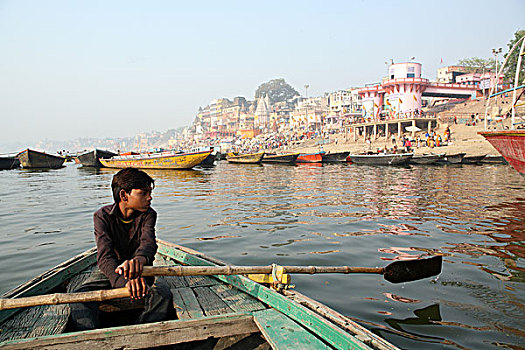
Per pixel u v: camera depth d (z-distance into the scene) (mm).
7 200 12523
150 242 3293
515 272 5258
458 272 5289
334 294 4562
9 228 8305
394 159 28797
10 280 5199
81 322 3092
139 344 2832
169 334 2896
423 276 4309
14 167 33031
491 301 4312
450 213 9477
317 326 2994
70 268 4316
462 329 3691
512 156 13945
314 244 6809
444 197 12180
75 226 8477
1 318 3141
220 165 35188
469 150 34125
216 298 3670
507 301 4301
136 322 3312
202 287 3971
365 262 5812
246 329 3141
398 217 9094
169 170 27703
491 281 4926
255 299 3650
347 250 6426
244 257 6090
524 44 15547
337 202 11484
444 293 4562
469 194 12781
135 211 3336
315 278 5105
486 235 7305
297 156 35531
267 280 3838
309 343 2750
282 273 3633
